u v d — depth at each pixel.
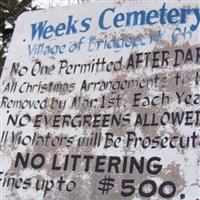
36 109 1.57
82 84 1.55
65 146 1.46
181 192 1.25
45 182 1.43
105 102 1.48
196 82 1.39
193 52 1.45
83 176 1.39
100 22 1.64
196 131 1.32
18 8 3.01
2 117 1.60
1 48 3.04
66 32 1.68
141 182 1.31
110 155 1.38
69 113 1.51
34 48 1.70
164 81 1.43
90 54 1.59
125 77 1.50
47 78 1.62
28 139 1.53
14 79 1.66
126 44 1.55
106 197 1.33
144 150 1.35
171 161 1.30
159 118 1.38
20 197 1.44
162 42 1.50
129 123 1.41
